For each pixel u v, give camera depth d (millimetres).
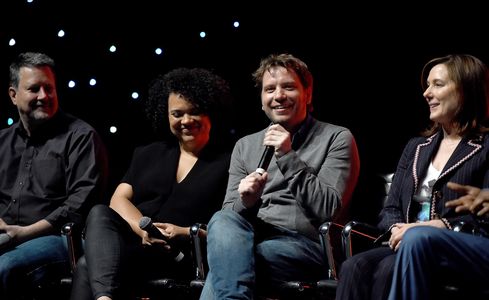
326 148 4047
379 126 4777
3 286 4191
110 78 5336
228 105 4602
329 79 4922
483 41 4551
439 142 3852
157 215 4340
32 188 4609
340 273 3500
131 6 5316
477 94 3727
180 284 3986
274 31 5070
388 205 3877
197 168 4387
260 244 3850
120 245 3922
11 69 4688
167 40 5270
